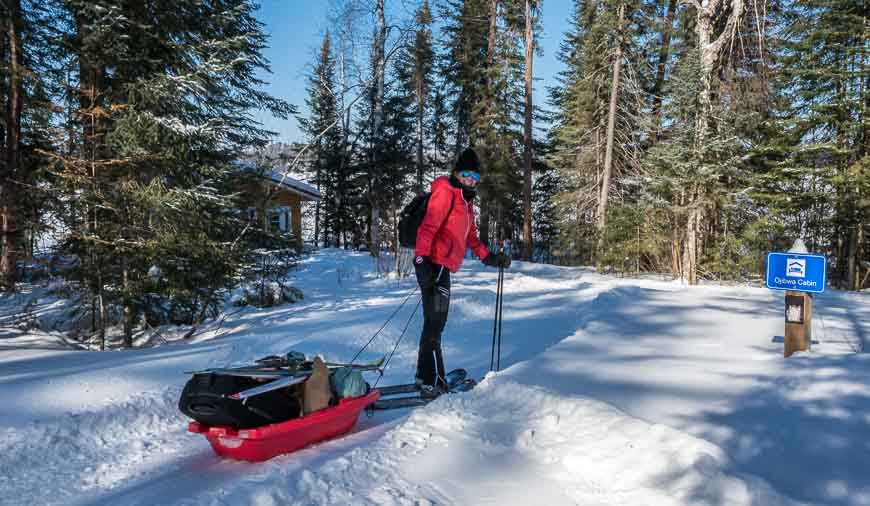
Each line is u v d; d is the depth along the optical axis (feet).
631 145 69.51
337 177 100.01
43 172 24.36
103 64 24.56
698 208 49.98
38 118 24.13
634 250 57.98
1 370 14.99
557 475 8.16
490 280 42.98
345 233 105.50
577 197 73.41
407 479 7.99
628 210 60.13
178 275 25.90
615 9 66.08
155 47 27.04
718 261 52.31
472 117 85.92
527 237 76.89
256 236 32.01
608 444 8.62
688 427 9.28
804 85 58.95
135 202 24.71
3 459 9.96
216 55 27.81
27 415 11.65
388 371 17.78
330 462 8.45
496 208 87.76
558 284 40.60
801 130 58.29
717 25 54.39
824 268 13.65
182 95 25.89
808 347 14.19
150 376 14.87
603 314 22.75
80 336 27.14
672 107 52.03
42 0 28.14
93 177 23.82
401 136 91.66
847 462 7.73
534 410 10.56
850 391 10.50
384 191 69.97
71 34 25.67
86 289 25.17
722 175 50.90
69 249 24.67
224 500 7.13
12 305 32.07
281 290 34.19
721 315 22.35
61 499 8.68
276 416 9.89
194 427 9.89
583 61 75.97
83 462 10.33
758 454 8.17
